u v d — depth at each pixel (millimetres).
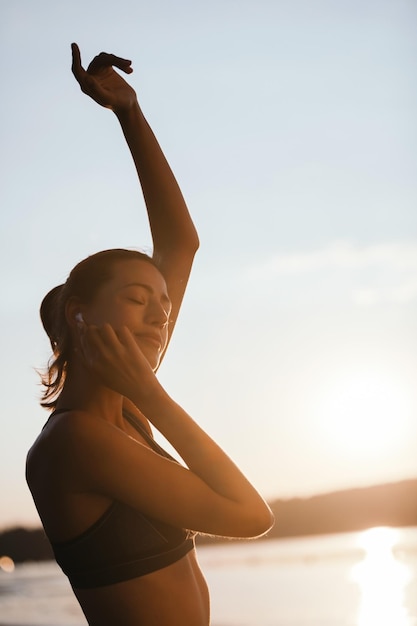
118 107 1724
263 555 64625
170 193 1775
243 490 1317
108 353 1325
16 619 23172
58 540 1377
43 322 1579
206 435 1337
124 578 1345
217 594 27906
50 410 1547
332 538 75250
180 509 1309
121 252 1468
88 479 1327
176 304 1769
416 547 57156
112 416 1465
